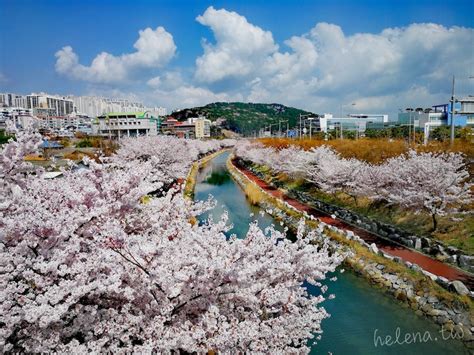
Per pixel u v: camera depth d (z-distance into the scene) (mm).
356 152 31766
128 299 6199
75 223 7133
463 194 16000
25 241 6410
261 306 7184
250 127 183375
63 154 32312
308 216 22578
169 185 26844
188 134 111500
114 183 8547
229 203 31000
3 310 5336
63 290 5555
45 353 5598
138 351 5492
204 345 6316
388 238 18422
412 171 17078
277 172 42688
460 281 12648
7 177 9461
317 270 7559
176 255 6379
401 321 12102
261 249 7234
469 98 65125
